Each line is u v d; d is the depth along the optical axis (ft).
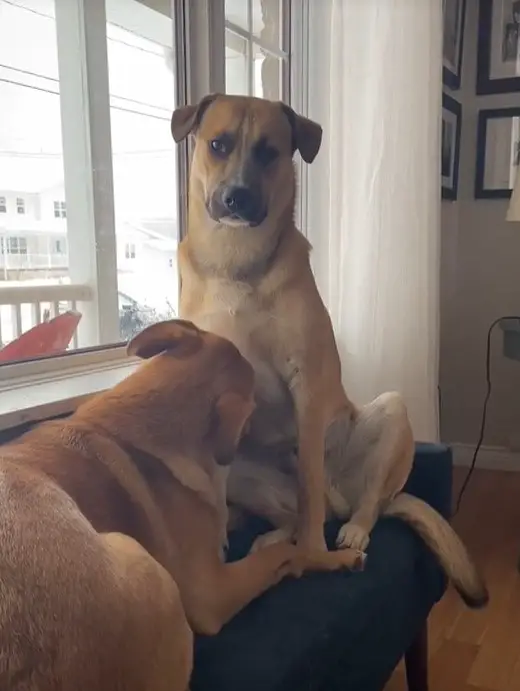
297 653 3.46
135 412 3.83
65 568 2.68
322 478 4.89
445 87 10.07
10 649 2.42
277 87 8.02
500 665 6.06
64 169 6.77
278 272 4.91
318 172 7.85
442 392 11.35
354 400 7.59
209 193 4.91
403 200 7.48
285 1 7.92
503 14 10.41
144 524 3.55
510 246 10.83
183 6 6.52
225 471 4.43
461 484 10.38
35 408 4.35
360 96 7.30
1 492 2.90
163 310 6.98
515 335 8.82
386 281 7.48
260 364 5.03
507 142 10.60
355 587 4.15
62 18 6.64
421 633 5.25
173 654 2.92
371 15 7.18
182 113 5.17
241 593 3.82
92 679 2.53
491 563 7.88
